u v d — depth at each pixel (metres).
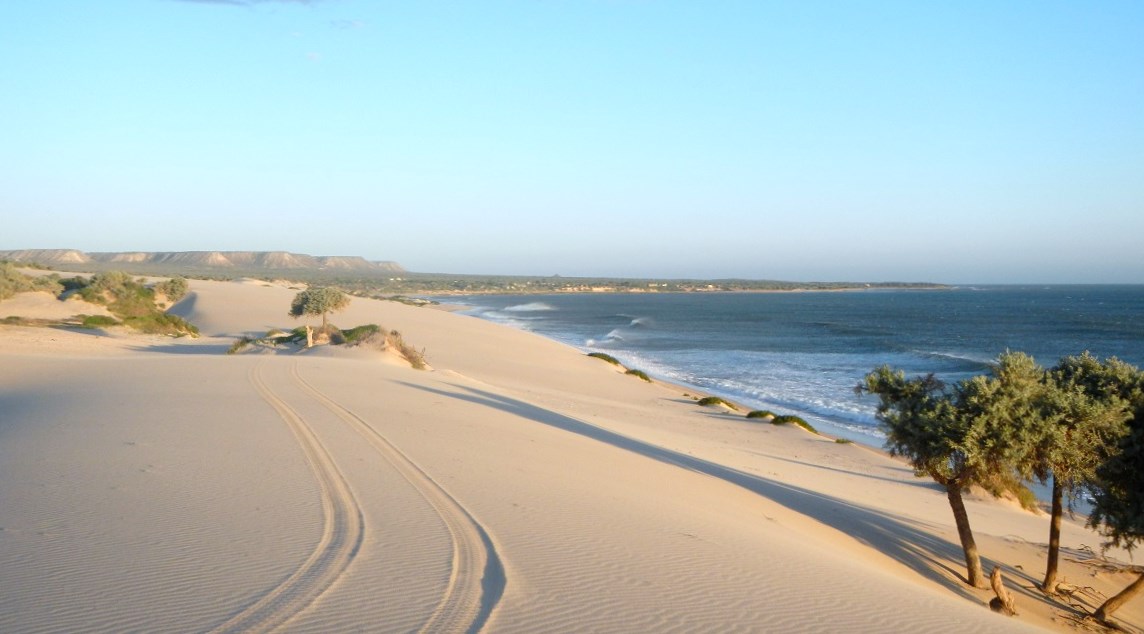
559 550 7.41
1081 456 10.85
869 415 33.84
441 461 11.59
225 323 58.88
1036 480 24.09
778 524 11.96
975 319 118.31
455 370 37.12
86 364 25.72
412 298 163.12
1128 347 68.75
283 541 6.91
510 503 9.24
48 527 6.97
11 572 5.73
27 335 37.34
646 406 31.69
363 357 31.55
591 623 5.55
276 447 11.61
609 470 13.52
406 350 35.78
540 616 5.57
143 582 5.64
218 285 91.81
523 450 13.98
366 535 7.27
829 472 20.78
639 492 11.66
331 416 15.37
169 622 4.95
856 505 16.22
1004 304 184.00
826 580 7.87
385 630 5.04
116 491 8.42
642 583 6.68
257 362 27.03
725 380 45.47
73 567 5.90
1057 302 194.12
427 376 28.39
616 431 21.41
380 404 18.03
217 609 5.21
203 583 5.69
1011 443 10.77
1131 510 10.99
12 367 24.20
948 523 16.14
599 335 82.50
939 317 125.31
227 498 8.38
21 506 7.67
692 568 7.39
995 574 10.75
